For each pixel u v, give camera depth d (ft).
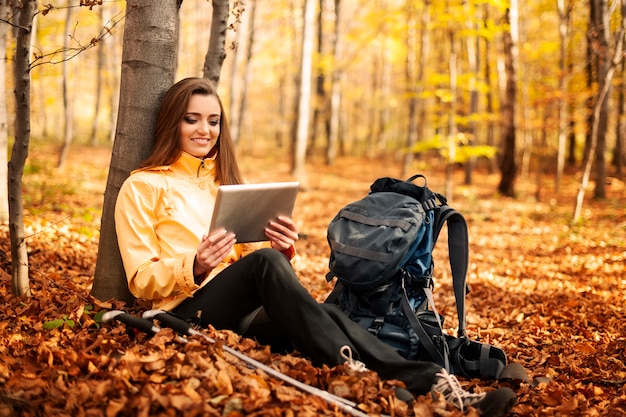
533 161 79.82
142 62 11.15
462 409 8.14
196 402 7.09
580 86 55.31
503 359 10.16
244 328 9.80
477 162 94.89
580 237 33.63
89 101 115.55
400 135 126.21
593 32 39.55
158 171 10.30
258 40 91.97
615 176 67.87
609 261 26.37
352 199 52.03
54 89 85.81
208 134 10.48
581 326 15.51
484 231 36.68
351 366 8.45
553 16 70.33
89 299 11.24
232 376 8.00
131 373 7.81
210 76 17.51
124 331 9.90
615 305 18.02
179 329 8.98
